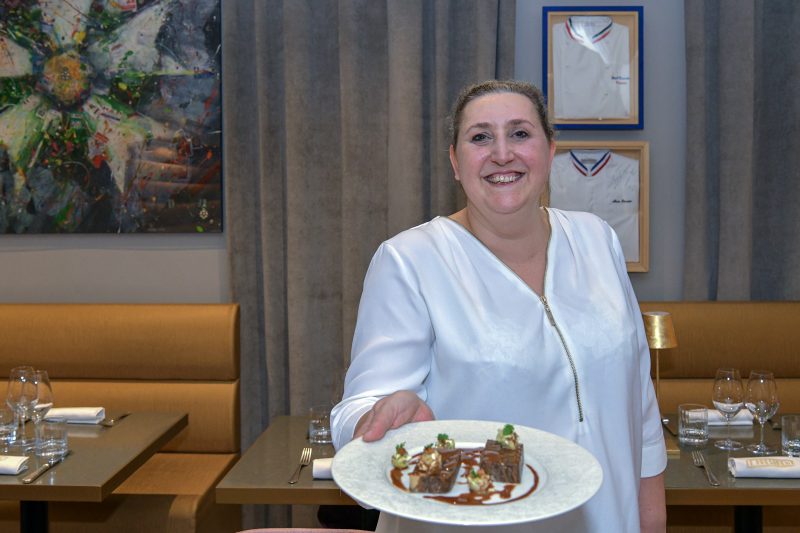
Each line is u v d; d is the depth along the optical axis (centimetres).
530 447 97
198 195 367
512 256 127
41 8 362
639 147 355
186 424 295
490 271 123
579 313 122
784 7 344
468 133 121
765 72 348
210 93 363
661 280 365
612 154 357
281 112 359
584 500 78
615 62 354
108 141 365
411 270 121
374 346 117
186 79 363
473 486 87
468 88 127
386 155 353
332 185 360
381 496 80
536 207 128
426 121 356
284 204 362
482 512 75
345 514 335
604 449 119
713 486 211
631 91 354
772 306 334
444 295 120
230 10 352
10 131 365
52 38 362
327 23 357
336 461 90
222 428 340
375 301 121
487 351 117
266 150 354
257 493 219
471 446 99
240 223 360
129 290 374
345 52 346
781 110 346
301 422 289
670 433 261
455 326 118
